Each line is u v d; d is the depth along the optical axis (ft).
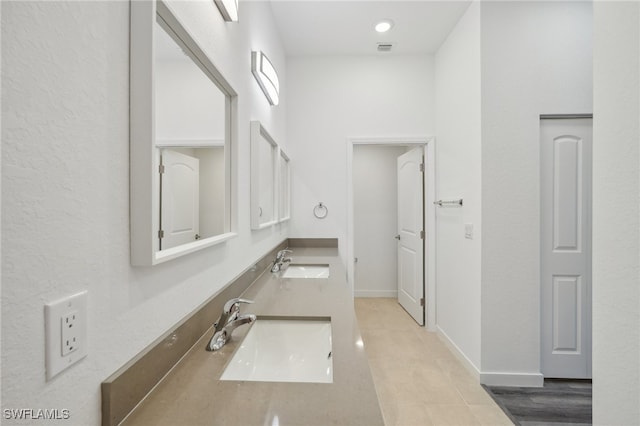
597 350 3.29
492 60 6.64
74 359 1.63
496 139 6.64
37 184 1.43
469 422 5.48
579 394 6.34
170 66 2.56
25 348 1.38
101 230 1.83
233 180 4.33
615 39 3.09
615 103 3.08
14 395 1.34
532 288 6.64
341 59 9.95
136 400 2.08
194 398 2.17
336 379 2.36
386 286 13.17
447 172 8.73
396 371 7.19
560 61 6.61
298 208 10.00
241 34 4.79
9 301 1.31
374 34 8.70
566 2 6.62
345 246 9.94
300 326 3.78
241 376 3.05
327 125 9.96
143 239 2.10
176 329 2.66
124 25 2.03
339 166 9.95
